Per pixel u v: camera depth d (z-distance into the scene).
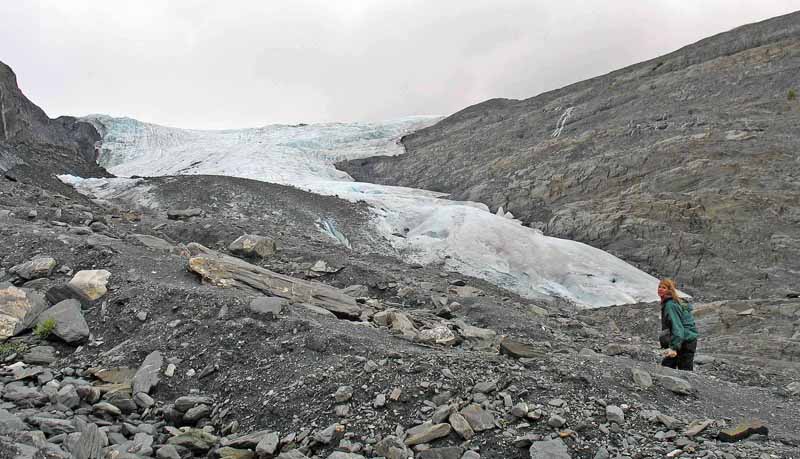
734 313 17.30
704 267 31.80
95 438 5.39
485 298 15.00
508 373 6.56
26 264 9.91
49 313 8.34
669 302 8.70
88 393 6.56
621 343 13.00
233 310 8.41
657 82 50.81
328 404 6.11
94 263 10.32
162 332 8.10
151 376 7.04
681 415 6.10
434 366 6.67
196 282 10.05
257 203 34.31
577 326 14.42
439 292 14.75
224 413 6.42
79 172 40.94
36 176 24.25
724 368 10.84
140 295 8.96
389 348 7.59
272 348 7.43
